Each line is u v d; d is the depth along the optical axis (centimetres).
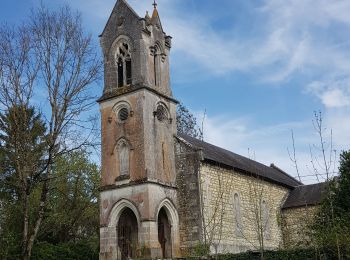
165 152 3525
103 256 3309
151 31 3712
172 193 3447
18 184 2906
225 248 3472
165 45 3859
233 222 3684
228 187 3738
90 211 4862
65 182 4491
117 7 3794
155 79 3684
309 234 2620
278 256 2798
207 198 3447
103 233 3366
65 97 2786
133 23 3662
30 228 3522
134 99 3488
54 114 2753
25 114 2805
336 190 3055
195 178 3447
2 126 2969
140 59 3556
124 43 3712
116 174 3438
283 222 4594
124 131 3478
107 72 3716
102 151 3559
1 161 3238
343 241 2322
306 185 4991
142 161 3319
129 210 3506
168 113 3684
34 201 3772
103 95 3662
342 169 3153
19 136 2769
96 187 4956
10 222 3603
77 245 3838
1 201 3791
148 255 3081
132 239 3494
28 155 2753
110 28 3791
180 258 2950
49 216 4084
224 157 4047
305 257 2677
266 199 4397
